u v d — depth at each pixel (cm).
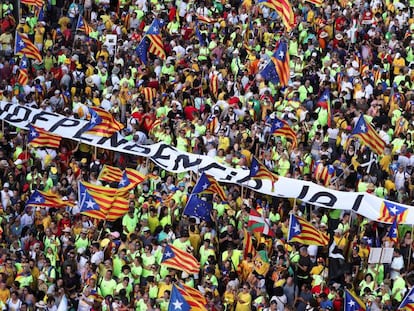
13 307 10094
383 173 12081
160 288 10175
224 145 12250
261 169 11344
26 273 10300
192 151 12281
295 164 12075
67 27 14400
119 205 10844
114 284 10244
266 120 12656
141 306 10044
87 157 12219
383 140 12319
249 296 10231
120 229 11112
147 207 11038
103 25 14462
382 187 11825
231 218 11094
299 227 10656
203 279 10400
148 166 12019
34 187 11619
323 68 13712
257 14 14688
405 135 12688
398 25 14888
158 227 11025
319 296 10369
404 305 10050
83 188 10831
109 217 10794
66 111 12662
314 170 12025
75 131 12231
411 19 14962
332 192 11450
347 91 13488
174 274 10325
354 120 12781
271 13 14650
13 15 14525
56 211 11156
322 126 12688
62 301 10044
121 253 10450
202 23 14462
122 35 14338
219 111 12838
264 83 13325
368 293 10531
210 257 10675
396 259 10769
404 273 10888
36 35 14112
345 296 10031
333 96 13425
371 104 13212
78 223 10956
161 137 12444
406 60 14425
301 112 12812
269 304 10231
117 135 12194
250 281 10394
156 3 14800
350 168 12081
